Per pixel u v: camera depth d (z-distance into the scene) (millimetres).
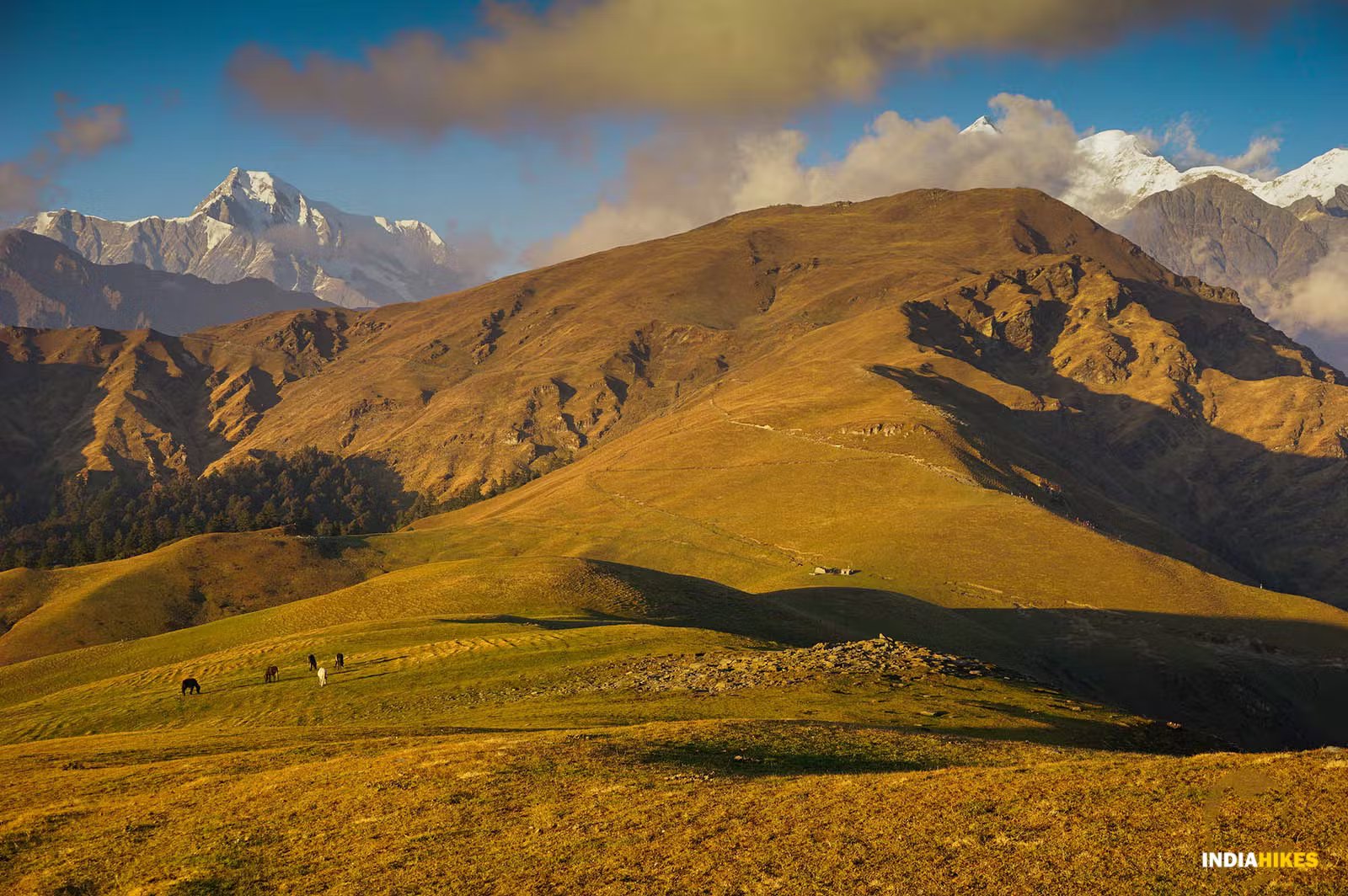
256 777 41062
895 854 25656
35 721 78750
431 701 69750
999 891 23016
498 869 27844
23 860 33062
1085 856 24156
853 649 76375
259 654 95500
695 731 44438
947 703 60344
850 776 34125
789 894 24141
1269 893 21469
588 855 28047
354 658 87312
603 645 83375
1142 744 58250
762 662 71188
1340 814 24297
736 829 28688
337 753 45938
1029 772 31109
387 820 32781
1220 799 26453
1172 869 22922
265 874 29500
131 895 28891
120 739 58125
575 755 39156
